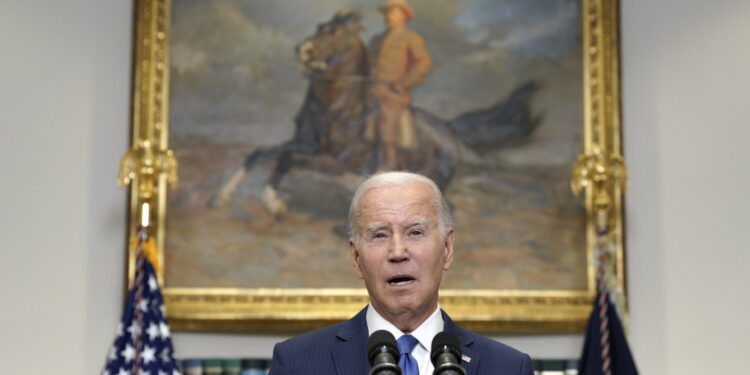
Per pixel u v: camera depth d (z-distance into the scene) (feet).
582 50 32.35
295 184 31.30
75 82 31.01
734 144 31.91
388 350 12.87
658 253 31.48
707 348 31.04
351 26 32.07
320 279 30.91
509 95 32.12
